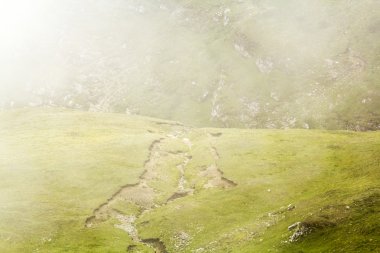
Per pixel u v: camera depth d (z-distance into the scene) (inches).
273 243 2064.5
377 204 2031.3
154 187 3447.3
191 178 3688.5
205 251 2329.0
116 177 3508.9
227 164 3806.6
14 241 2485.2
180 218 2829.7
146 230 2746.1
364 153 3521.2
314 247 1861.5
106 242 2507.4
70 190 3265.3
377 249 1647.4
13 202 2992.1
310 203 2456.9
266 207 2893.7
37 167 3688.5
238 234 2409.0
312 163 3577.8
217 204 3011.8
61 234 2615.7
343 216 2003.0
